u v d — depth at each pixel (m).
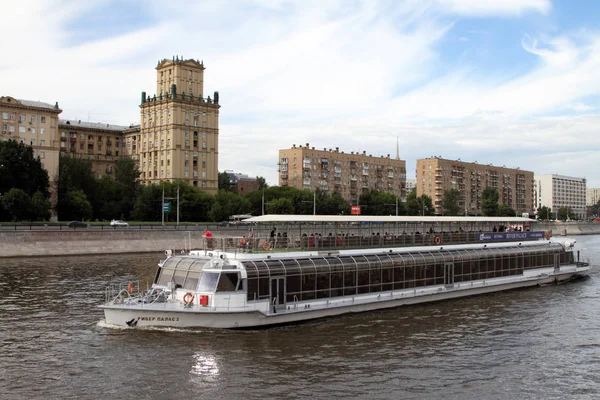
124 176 146.12
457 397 24.39
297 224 42.78
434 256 44.91
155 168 160.12
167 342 30.78
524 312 41.25
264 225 42.03
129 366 27.14
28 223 94.75
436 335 34.19
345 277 38.88
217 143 164.38
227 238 39.97
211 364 27.53
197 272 34.22
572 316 40.16
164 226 104.56
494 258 50.12
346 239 41.16
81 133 182.25
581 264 60.78
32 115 135.12
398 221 46.59
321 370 27.17
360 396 24.14
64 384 24.92
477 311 41.28
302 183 187.00
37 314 38.50
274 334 33.09
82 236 84.81
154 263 71.81
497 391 25.23
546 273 55.38
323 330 34.41
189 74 159.88
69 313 38.84
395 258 42.25
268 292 34.84
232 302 33.38
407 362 28.84
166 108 156.88
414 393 24.67
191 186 138.62
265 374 26.39
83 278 56.44
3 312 39.16
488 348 31.73
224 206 135.00
